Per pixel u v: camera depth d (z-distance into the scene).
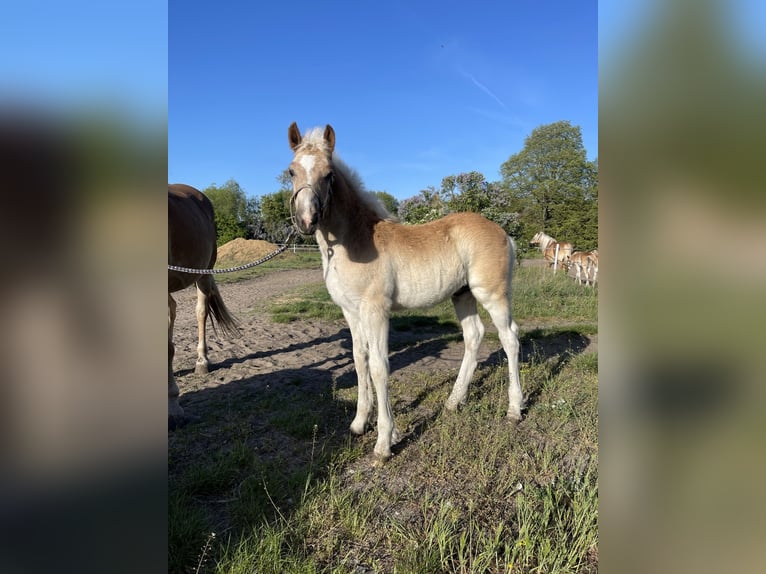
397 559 2.21
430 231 3.93
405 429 3.79
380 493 2.83
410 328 8.05
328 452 3.34
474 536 2.39
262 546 2.23
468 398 4.45
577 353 6.09
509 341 4.09
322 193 3.14
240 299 11.81
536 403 4.32
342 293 3.52
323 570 2.13
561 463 3.19
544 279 12.53
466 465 3.17
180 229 3.97
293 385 4.94
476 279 4.01
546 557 2.14
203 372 5.31
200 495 2.81
